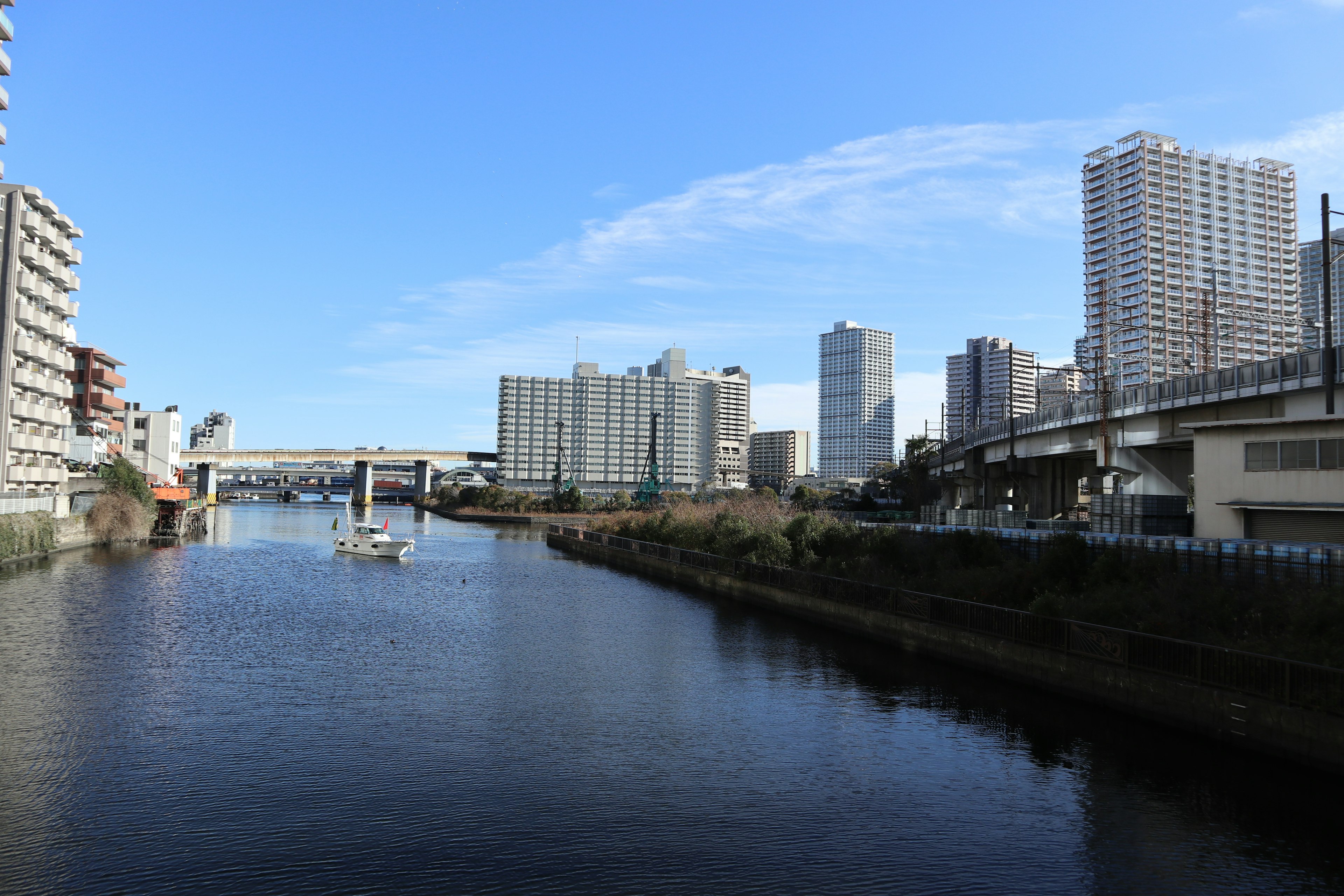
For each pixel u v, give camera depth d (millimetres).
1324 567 32250
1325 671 23750
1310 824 22438
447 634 49156
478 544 127000
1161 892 18734
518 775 25422
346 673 38250
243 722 30266
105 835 20859
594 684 36844
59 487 101875
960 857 20344
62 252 98188
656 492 187875
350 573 83000
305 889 18297
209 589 66562
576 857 20062
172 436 167500
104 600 58219
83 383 124250
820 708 32969
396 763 26266
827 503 169750
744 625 52500
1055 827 22078
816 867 19734
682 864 19766
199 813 22266
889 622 44344
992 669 36812
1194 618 31531
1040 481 89562
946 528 60281
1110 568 39094
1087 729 30297
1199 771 26219
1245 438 43062
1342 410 42750
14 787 23828
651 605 61969
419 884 18641
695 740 29000
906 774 25828
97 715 30781
